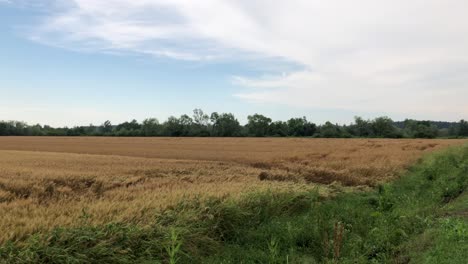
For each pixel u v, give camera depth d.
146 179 18.95
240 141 82.00
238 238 10.05
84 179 18.59
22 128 128.62
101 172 21.72
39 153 43.50
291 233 9.95
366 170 25.31
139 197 12.83
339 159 35.22
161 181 18.23
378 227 10.42
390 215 11.38
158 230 8.90
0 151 47.97
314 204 13.55
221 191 13.23
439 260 7.43
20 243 7.66
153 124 131.62
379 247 9.03
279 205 12.61
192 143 75.25
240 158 39.44
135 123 146.50
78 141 83.19
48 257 7.34
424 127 122.88
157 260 8.00
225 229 10.32
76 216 9.62
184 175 21.39
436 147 51.97
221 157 41.19
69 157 35.69
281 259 8.47
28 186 15.72
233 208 10.82
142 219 9.58
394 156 36.56
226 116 129.00
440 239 8.45
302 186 16.23
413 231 10.14
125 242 8.21
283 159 36.94
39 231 8.40
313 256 9.01
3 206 11.19
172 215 9.88
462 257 7.38
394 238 9.44
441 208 12.84
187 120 131.25
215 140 87.62
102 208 10.49
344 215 11.82
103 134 129.00
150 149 57.25
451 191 16.08
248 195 12.45
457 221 9.71
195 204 10.88
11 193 14.52
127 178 19.12
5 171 20.42
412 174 24.28
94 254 7.68
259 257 8.73
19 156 36.69
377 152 43.19
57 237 7.92
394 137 122.19
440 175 21.16
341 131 123.69
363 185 20.33
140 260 7.95
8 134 126.44
